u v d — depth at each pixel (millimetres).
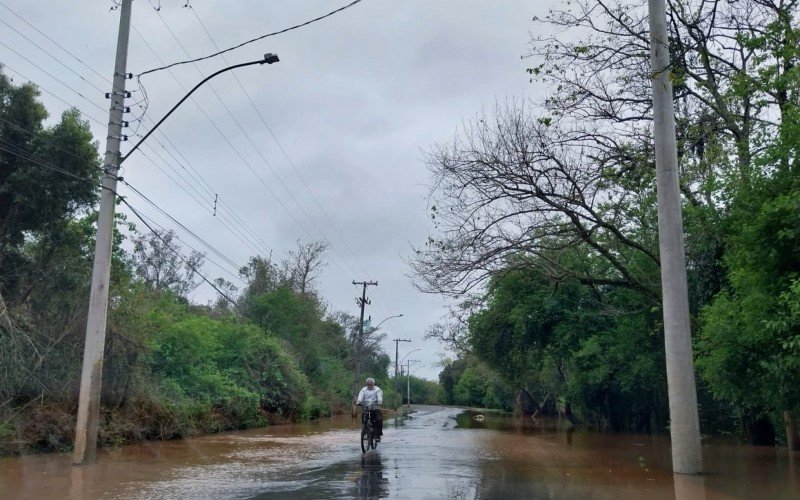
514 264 18219
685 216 17312
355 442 21688
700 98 16688
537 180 17047
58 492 10102
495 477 12375
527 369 35250
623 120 17562
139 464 14102
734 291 14320
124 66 15469
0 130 19391
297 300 49500
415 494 10156
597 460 15836
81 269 20906
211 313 47406
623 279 21703
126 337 19422
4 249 20047
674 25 15445
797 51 11156
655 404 30297
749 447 19297
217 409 26984
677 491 10477
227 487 10789
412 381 157625
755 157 12695
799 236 10664
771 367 11383
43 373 16719
